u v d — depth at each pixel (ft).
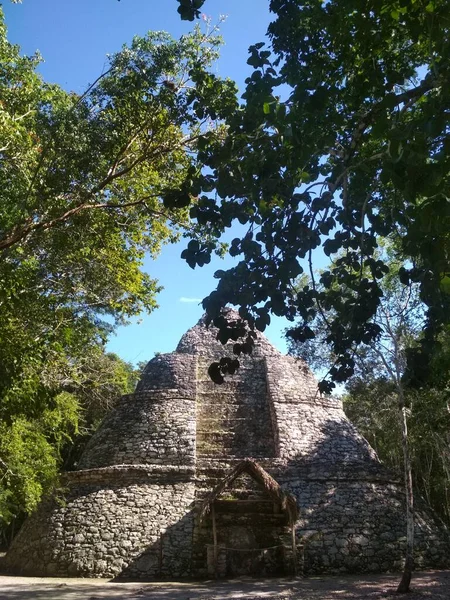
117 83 30.86
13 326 27.09
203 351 66.90
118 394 62.80
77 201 31.22
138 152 34.17
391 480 50.47
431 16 12.82
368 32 16.89
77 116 30.66
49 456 46.80
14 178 31.30
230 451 55.77
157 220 38.91
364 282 18.93
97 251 38.68
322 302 19.98
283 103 16.10
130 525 45.96
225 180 17.35
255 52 16.67
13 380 23.81
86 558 44.11
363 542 44.93
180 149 34.55
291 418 56.29
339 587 35.53
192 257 17.88
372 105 18.30
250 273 16.93
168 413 56.03
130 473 49.88
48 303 33.83
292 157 16.48
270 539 45.06
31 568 45.34
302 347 53.31
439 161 10.75
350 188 19.81
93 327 41.93
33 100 33.78
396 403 52.49
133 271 40.40
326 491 48.47
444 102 11.10
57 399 45.37
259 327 17.34
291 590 34.47
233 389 62.49
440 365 32.60
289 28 18.39
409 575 33.83
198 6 16.25
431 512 50.08
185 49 30.76
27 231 28.71
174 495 48.29
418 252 13.53
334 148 18.83
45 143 30.71
